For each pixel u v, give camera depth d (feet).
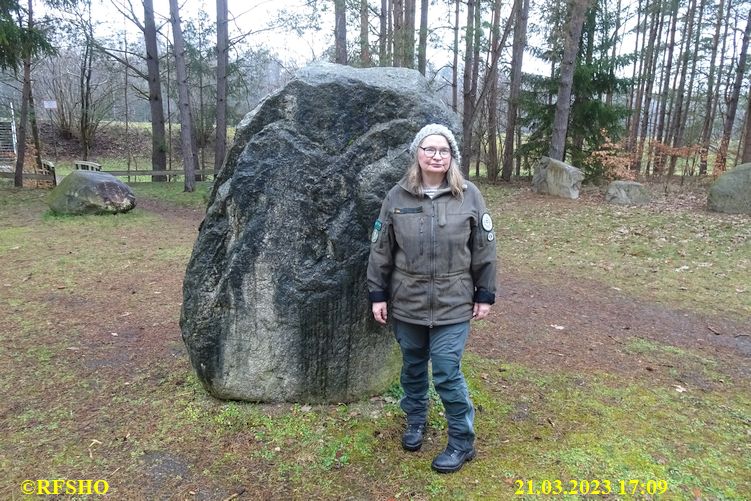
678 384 11.46
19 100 84.53
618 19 54.34
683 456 8.49
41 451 8.34
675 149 47.14
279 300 9.36
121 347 12.76
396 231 7.50
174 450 8.45
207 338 9.61
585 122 48.29
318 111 9.08
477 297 7.66
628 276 21.36
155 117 60.90
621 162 45.16
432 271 7.37
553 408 10.02
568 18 43.14
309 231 9.20
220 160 53.93
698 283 20.21
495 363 12.20
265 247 9.23
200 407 9.76
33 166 60.44
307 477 7.82
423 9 45.19
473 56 53.93
